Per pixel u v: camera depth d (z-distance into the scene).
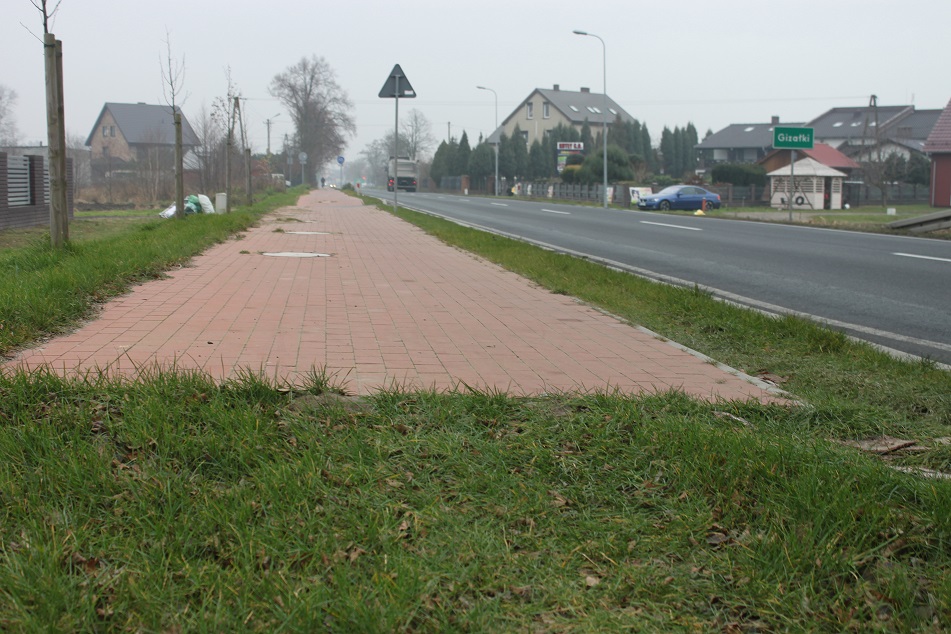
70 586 2.77
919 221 23.55
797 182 53.91
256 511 3.37
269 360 5.98
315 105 91.81
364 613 2.64
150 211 37.28
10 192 23.80
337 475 3.70
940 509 3.42
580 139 100.56
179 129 20.86
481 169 93.19
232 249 14.95
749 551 3.17
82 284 8.35
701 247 19.12
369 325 7.70
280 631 2.59
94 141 91.06
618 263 15.85
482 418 4.57
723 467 3.83
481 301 9.62
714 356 7.09
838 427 4.87
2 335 6.09
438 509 3.45
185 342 6.51
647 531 3.37
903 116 92.56
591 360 6.58
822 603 2.89
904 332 8.82
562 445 4.23
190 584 2.84
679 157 109.06
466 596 2.85
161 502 3.42
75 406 4.39
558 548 3.21
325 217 28.36
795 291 12.02
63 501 3.41
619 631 2.70
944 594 2.91
